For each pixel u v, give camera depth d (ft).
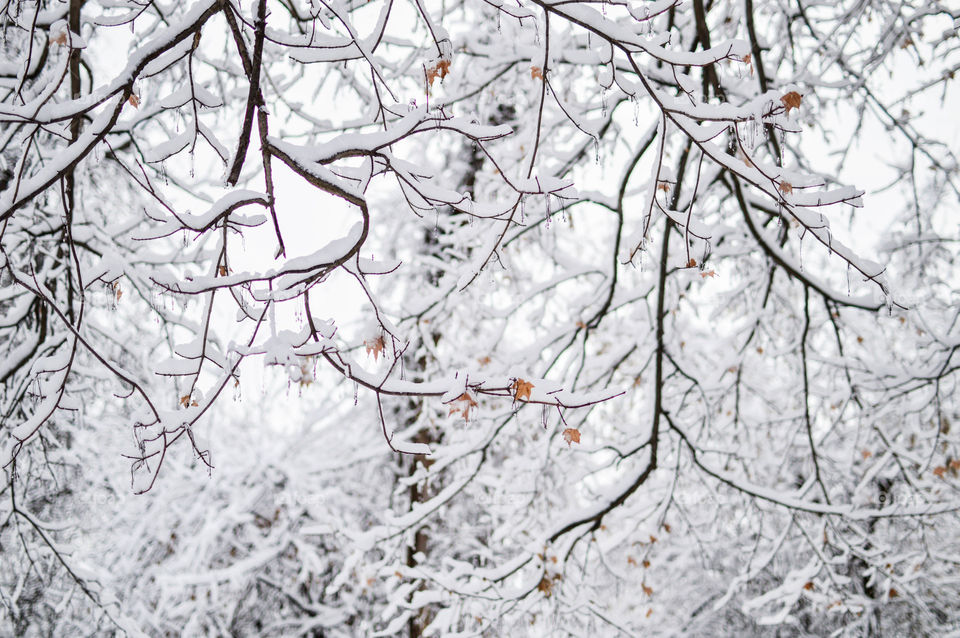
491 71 21.24
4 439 18.67
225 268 8.47
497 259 11.18
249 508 33.19
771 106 7.72
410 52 18.29
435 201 9.11
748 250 21.70
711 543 23.08
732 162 8.36
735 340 26.08
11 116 7.70
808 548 28.30
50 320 19.03
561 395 8.37
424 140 25.31
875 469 22.12
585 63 18.75
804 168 21.52
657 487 26.40
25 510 18.28
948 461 22.43
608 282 22.24
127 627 19.53
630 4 7.52
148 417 8.23
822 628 30.37
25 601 23.00
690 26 17.71
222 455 33.60
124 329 23.61
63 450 20.42
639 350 27.07
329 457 35.91
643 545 24.97
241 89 18.38
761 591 31.09
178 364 8.16
